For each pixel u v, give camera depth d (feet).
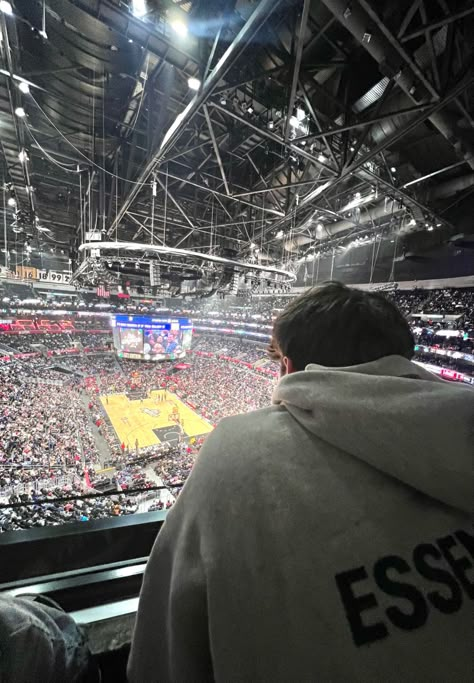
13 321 132.05
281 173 42.55
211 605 1.81
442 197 44.27
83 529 6.55
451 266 80.64
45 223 62.75
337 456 2.17
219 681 1.66
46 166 42.27
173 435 80.48
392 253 86.53
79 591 5.82
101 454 66.54
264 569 1.81
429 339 82.12
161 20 20.17
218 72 19.48
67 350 138.72
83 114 31.40
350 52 23.90
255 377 125.90
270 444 2.32
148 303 156.15
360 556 1.75
